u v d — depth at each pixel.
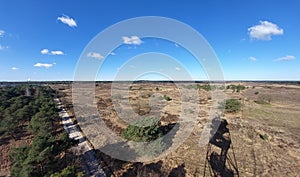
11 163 18.59
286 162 18.53
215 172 16.88
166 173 16.73
